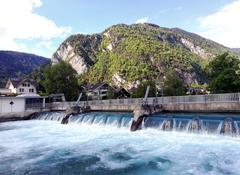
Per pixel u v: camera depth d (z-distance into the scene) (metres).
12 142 29.48
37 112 57.91
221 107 31.17
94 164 20.25
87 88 129.75
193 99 34.69
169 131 30.00
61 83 81.62
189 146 23.19
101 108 49.28
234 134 24.25
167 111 37.28
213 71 50.56
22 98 57.00
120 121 36.62
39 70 169.75
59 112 54.25
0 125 46.25
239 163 18.09
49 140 30.14
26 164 20.72
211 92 48.66
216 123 26.11
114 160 21.03
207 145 22.91
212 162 18.59
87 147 25.81
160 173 17.45
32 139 31.06
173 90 78.75
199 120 27.70
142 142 26.42
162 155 21.36
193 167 17.97
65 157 22.47
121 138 29.12
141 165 19.34
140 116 34.12
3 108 54.25
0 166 20.31
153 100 39.88
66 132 35.50
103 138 29.77
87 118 42.78
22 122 50.41
